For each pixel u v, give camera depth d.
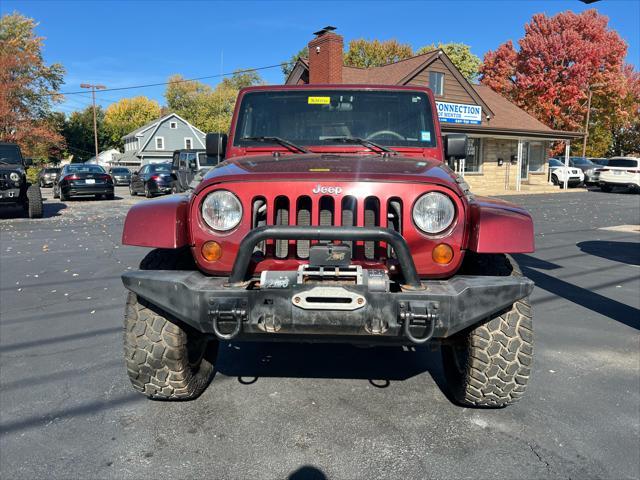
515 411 3.23
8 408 3.26
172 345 2.94
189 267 3.11
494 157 26.55
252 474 2.59
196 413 3.20
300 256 2.80
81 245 9.80
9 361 4.02
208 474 2.59
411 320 2.47
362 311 2.48
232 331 2.60
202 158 16.89
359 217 2.74
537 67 38.19
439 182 2.71
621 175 24.86
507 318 2.85
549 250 9.13
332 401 3.37
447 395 3.46
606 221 13.64
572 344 4.39
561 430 3.00
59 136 43.53
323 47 23.09
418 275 2.64
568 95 37.81
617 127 47.69
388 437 2.93
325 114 3.97
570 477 2.56
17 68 42.50
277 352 4.23
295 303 2.49
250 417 3.15
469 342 2.92
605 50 38.00
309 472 2.60
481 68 43.62
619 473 2.59
